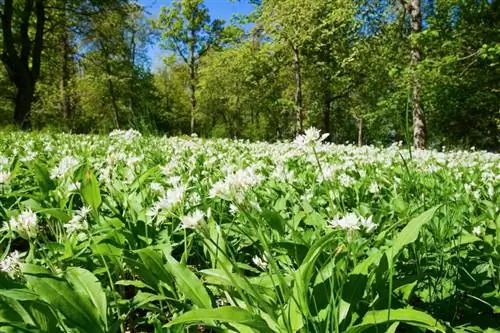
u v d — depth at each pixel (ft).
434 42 63.36
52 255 8.56
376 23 69.56
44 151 26.89
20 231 7.38
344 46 93.20
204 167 19.08
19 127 61.36
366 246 8.54
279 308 6.08
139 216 9.88
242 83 140.15
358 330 5.24
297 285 5.57
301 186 15.10
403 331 6.92
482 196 16.11
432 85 61.00
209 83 151.84
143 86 147.23
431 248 9.23
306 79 115.96
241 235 9.86
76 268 6.84
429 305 7.46
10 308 5.74
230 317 5.00
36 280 5.79
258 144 45.29
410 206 10.92
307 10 87.51
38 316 5.74
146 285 7.34
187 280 6.61
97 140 36.47
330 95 116.37
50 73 125.49
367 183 15.83
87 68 127.54
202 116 168.04
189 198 10.69
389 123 77.36
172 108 202.39
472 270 8.50
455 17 71.61
